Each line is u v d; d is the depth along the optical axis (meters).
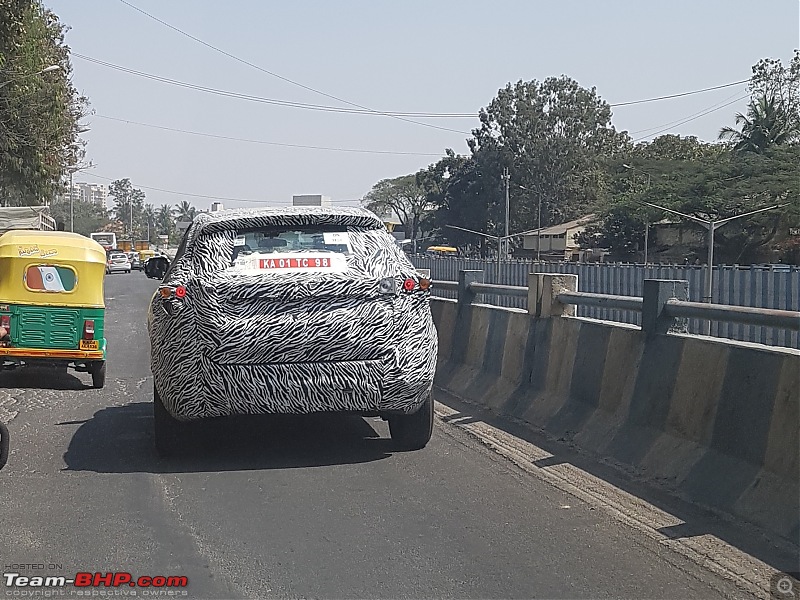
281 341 7.31
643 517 6.31
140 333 22.05
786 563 5.40
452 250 87.00
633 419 7.75
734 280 17.55
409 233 118.81
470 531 6.10
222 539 6.00
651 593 5.01
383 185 127.81
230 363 7.31
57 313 12.96
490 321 11.11
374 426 9.51
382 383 7.46
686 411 7.06
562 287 9.64
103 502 6.86
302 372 7.36
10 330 12.87
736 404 6.50
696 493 6.57
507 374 10.37
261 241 7.65
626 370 8.00
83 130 50.19
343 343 7.39
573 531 6.06
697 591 5.03
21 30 29.95
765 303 16.75
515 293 10.54
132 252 90.88
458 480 7.39
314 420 9.76
